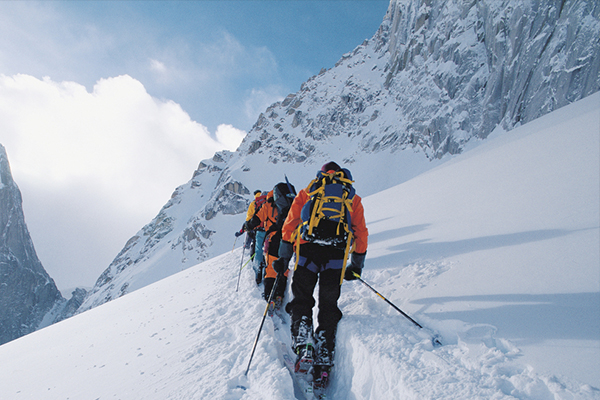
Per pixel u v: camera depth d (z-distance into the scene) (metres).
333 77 156.88
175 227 137.75
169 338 3.54
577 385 1.24
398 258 3.45
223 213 114.88
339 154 113.81
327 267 2.41
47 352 4.96
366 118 118.31
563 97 41.75
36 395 3.22
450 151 70.62
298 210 2.60
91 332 5.34
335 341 2.38
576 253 2.12
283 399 1.78
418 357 1.78
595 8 40.97
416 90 95.19
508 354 1.57
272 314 3.33
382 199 9.15
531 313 1.76
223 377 2.23
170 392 2.27
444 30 87.19
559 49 44.78
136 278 106.50
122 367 3.17
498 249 2.65
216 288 5.21
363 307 2.62
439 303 2.24
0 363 5.34
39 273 198.75
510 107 54.16
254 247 5.21
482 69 70.75
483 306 2.00
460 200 4.77
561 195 3.19
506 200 3.82
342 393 2.14
